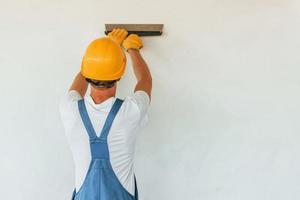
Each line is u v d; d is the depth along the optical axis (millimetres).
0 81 2158
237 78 2230
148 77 1896
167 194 2330
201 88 2227
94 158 1721
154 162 2289
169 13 2137
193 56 2189
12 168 2252
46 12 2107
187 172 2311
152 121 2244
